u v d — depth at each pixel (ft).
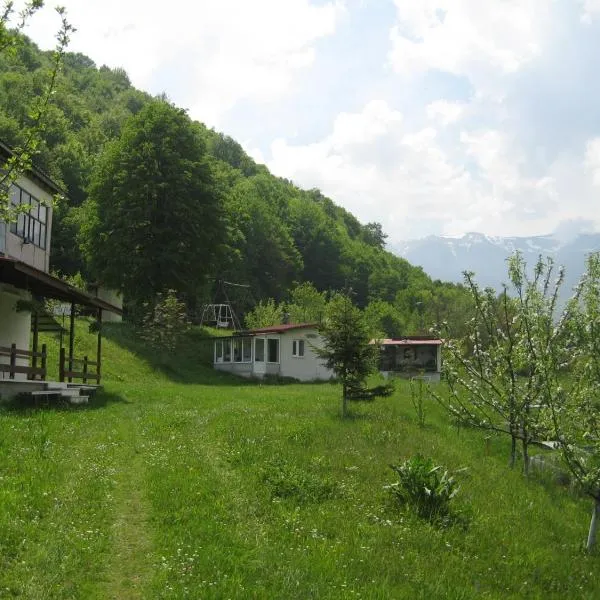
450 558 33.91
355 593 26.30
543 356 45.32
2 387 68.54
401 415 82.58
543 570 35.24
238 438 57.16
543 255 49.03
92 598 24.08
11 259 67.15
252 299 305.73
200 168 182.80
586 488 40.78
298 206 428.56
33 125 43.65
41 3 38.42
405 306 318.65
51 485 36.40
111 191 176.86
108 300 189.78
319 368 167.94
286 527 34.32
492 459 64.23
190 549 28.84
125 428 61.93
